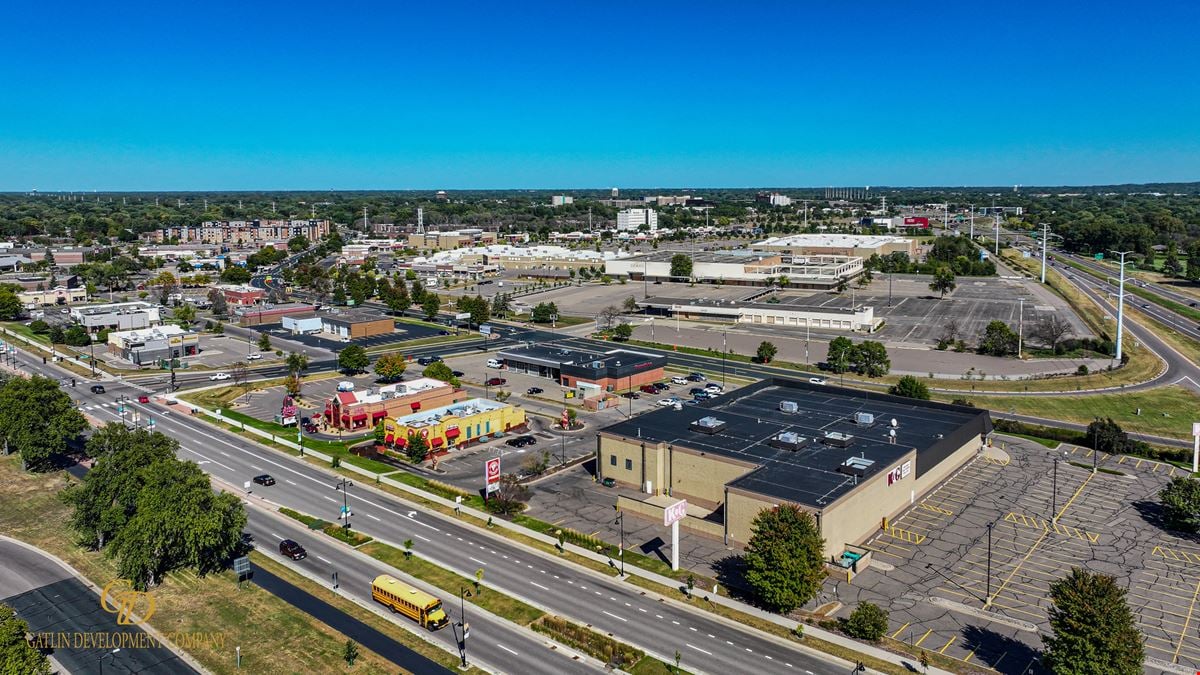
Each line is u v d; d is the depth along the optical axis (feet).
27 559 278.46
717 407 393.50
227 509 269.85
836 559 274.98
